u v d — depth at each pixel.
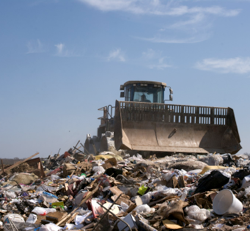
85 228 6.14
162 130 14.77
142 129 14.63
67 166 11.42
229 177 7.40
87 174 10.88
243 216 5.93
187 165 10.40
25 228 6.12
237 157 13.55
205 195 6.87
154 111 14.88
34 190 9.32
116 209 6.98
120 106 14.55
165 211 6.20
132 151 14.73
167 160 12.05
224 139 15.15
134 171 10.29
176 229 5.71
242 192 6.96
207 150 14.59
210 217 6.13
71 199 8.16
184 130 14.99
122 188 8.04
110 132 16.50
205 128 15.19
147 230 5.66
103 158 13.61
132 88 16.91
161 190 7.40
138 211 6.57
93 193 7.73
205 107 15.28
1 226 6.27
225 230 5.43
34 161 12.66
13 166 12.50
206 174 8.18
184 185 8.12
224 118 15.41
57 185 9.52
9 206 7.77
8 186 9.84
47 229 5.91
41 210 7.25
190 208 6.27
